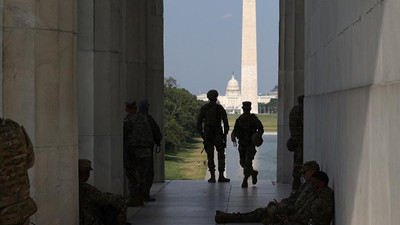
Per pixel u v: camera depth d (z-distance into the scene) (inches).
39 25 311.1
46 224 319.0
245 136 684.7
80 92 468.8
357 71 293.1
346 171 311.3
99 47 469.7
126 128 534.0
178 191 656.4
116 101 480.4
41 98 313.4
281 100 730.2
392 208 222.5
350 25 311.6
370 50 265.3
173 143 3924.7
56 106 318.3
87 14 468.1
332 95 358.9
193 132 4886.8
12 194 190.4
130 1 670.5
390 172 225.3
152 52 749.3
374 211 250.2
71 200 328.5
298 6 719.1
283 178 730.8
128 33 672.4
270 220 413.1
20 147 191.8
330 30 377.4
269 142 4916.3
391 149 224.4
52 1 315.3
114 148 477.7
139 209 532.1
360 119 278.2
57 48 318.0
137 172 540.4
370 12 265.9
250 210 529.3
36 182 314.0
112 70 475.5
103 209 372.5
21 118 310.0
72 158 328.8
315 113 440.8
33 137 312.0
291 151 660.1
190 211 522.0
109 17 471.5
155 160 743.1
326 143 381.7
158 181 743.1
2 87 307.0
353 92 294.8
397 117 215.8
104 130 471.2
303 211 371.2
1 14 305.4
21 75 308.5
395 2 225.1
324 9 404.2
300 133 616.4
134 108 542.9
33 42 309.6
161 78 752.3
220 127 725.3
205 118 722.8
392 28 229.3
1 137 189.0
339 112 333.7
